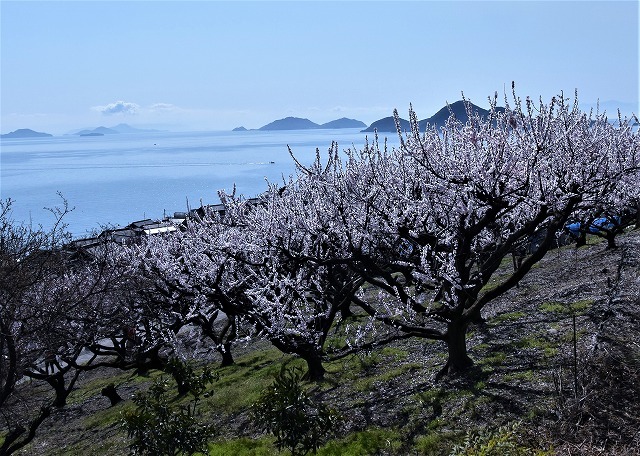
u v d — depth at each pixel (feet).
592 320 50.47
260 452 45.50
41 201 617.62
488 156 43.68
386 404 47.11
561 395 36.73
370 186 50.55
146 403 37.58
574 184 44.70
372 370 59.21
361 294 58.03
